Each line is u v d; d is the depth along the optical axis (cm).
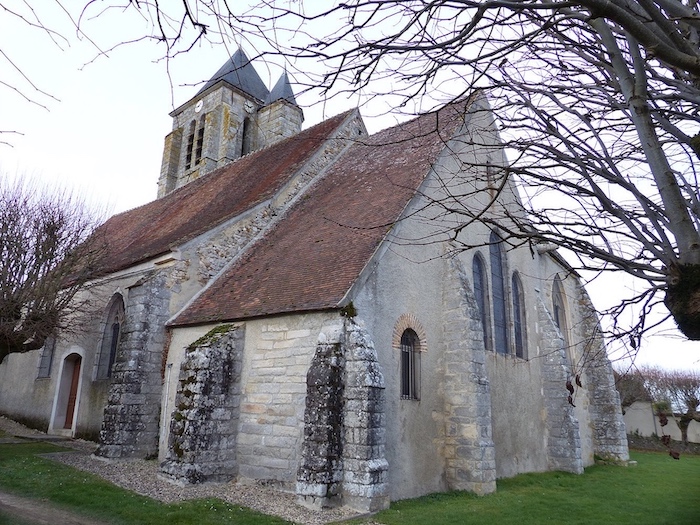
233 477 1113
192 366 1133
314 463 930
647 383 2539
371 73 403
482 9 337
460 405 1184
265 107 2886
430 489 1116
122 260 1769
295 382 1068
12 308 1295
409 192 1277
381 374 984
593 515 988
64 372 1819
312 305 1060
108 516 812
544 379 1667
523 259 1730
